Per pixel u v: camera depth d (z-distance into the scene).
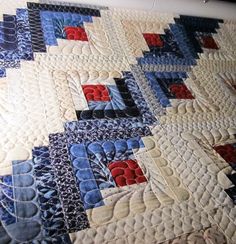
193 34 1.36
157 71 1.15
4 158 0.75
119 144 0.87
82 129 0.88
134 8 1.35
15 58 1.00
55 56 1.05
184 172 0.85
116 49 1.16
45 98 0.92
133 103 1.00
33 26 1.12
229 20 1.53
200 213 0.77
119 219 0.70
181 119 1.01
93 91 0.99
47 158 0.78
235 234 0.74
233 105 1.13
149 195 0.77
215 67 1.26
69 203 0.71
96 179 0.77
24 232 0.64
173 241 0.70
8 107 0.86
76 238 0.65
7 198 0.68
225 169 0.89
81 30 1.17
